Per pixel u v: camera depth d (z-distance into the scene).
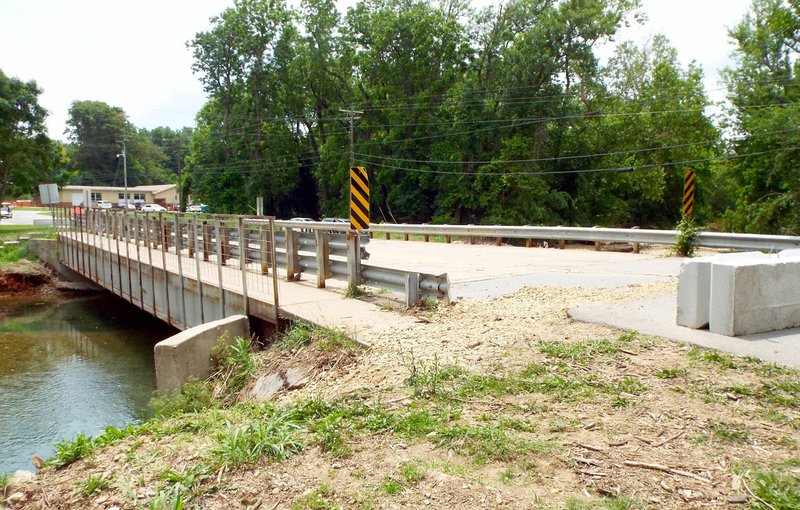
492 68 46.53
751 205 29.88
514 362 5.50
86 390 11.31
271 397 6.22
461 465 3.59
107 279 18.94
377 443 4.00
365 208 10.32
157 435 4.75
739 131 32.41
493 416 4.30
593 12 39.88
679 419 4.04
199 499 3.48
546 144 42.28
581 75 42.28
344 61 53.88
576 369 5.16
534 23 43.97
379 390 5.13
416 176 47.41
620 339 5.93
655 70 44.75
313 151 61.03
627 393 4.55
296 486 3.53
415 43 47.00
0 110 43.22
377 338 6.88
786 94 31.31
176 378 7.32
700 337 5.84
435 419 4.30
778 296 6.09
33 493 3.98
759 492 3.05
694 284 6.16
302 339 7.32
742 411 4.12
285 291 10.05
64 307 21.80
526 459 3.58
